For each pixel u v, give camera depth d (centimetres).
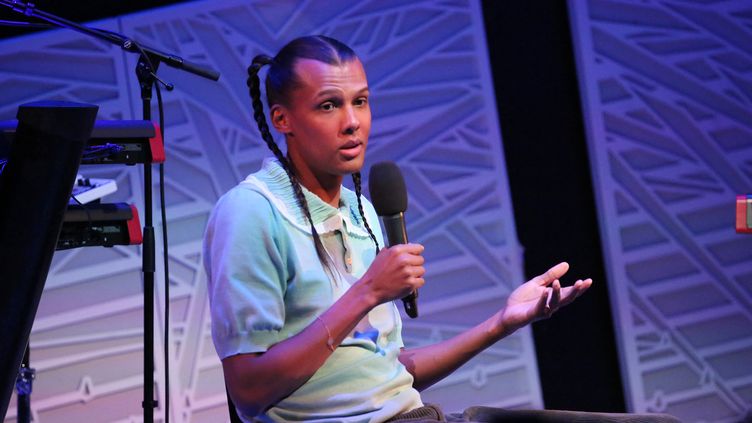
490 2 983
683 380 986
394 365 462
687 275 989
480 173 966
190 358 923
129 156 544
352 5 962
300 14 953
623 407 990
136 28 927
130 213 538
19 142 301
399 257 409
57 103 307
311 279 438
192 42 939
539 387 970
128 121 543
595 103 974
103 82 924
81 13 919
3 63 909
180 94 935
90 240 532
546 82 984
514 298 500
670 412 981
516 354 972
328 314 411
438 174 966
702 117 994
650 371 979
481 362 970
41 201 307
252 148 945
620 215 979
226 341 421
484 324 504
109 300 915
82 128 305
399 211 435
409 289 408
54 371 902
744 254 997
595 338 990
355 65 455
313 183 468
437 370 508
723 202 995
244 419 450
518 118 984
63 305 906
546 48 985
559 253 984
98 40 921
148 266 605
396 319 482
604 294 989
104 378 910
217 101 944
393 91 962
